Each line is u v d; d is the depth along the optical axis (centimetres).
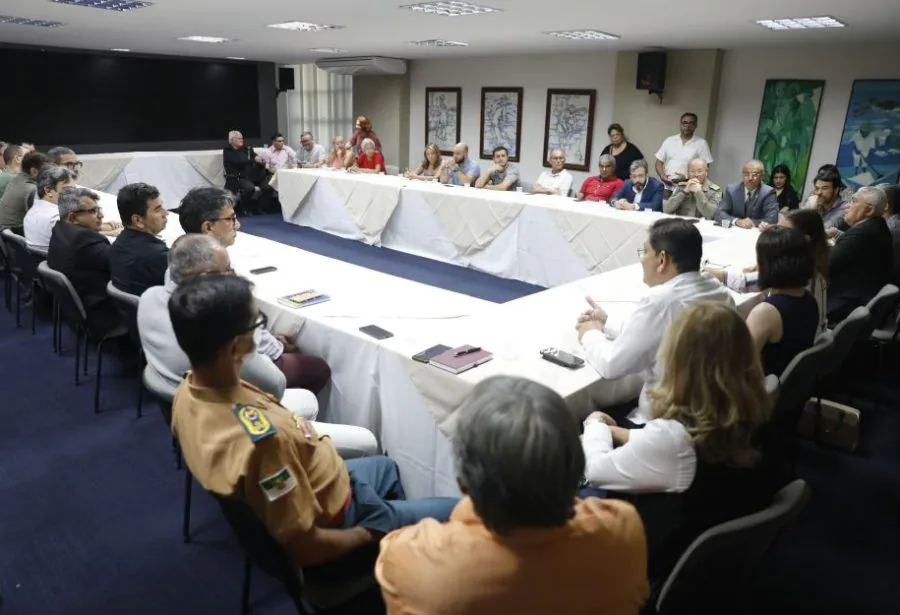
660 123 657
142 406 286
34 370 320
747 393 119
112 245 265
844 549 205
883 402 308
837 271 303
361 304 243
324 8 420
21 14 470
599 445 146
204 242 191
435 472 191
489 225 523
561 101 735
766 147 612
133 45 710
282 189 730
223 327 120
